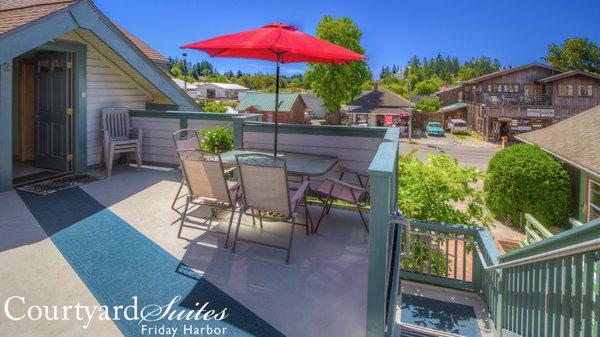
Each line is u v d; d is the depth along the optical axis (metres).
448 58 123.31
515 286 3.74
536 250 2.85
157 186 6.02
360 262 3.54
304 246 3.86
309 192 4.45
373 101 41.31
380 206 2.32
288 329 2.57
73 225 4.28
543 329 2.90
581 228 2.08
